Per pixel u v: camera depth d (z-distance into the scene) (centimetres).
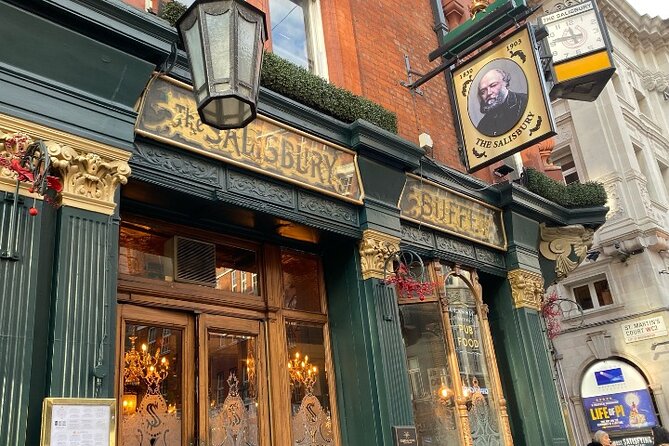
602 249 1597
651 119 1925
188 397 464
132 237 470
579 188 823
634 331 1517
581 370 1594
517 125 627
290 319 549
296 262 577
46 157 306
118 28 384
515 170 825
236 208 474
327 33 668
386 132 565
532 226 775
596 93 783
